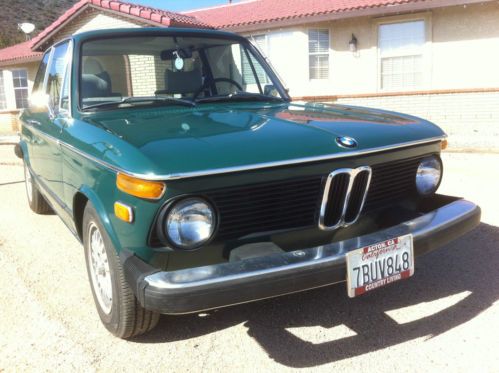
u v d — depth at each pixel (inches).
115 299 105.7
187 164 90.6
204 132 104.5
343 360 105.2
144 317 107.0
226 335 116.6
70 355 109.0
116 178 96.6
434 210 119.2
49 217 218.4
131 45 144.1
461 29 456.1
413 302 129.6
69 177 128.3
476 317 120.2
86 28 553.0
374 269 102.3
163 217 90.7
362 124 118.0
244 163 94.0
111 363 105.9
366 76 497.4
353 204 110.0
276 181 99.0
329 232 109.0
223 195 95.3
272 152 97.9
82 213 128.3
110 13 518.9
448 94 448.8
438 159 129.3
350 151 104.2
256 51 169.3
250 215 99.5
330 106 146.7
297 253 97.0
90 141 109.7
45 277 150.8
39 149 167.9
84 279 148.9
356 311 126.2
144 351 110.3
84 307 131.1
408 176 123.3
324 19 478.9
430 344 109.7
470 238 172.2
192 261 97.0
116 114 127.3
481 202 210.5
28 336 116.9
